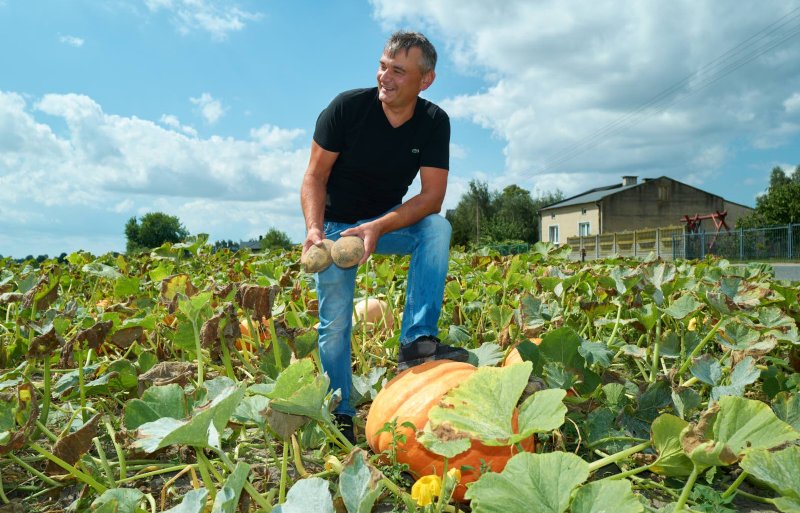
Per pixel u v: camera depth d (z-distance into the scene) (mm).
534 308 2951
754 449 1384
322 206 2674
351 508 1342
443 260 2537
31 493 2182
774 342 2605
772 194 38531
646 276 3592
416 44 2459
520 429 1563
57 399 3135
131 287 4168
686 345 2928
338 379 2520
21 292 3611
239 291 2898
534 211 62656
